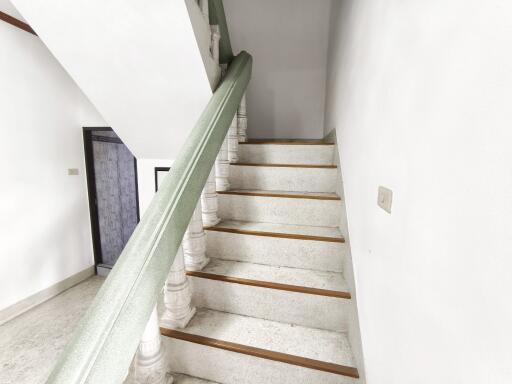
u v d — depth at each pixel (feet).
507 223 1.15
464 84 1.48
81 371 1.80
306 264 4.72
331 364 3.36
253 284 4.17
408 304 2.09
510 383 1.12
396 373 2.27
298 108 9.80
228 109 4.78
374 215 3.06
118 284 2.20
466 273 1.41
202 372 3.77
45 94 8.31
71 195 9.36
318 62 9.37
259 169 6.24
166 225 2.69
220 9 5.52
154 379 3.14
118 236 12.05
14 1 4.16
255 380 3.57
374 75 3.27
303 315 4.07
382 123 2.90
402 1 2.41
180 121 6.50
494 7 1.26
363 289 3.32
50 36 4.68
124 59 4.94
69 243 9.34
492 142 1.25
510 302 1.13
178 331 3.84
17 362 6.15
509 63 1.17
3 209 7.27
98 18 4.29
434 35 1.83
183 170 3.26
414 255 2.02
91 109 9.44
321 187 6.03
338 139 5.89
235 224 5.40
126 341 2.14
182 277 3.84
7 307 7.47
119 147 11.78
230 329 3.94
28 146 7.86
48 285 8.64
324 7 8.99
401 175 2.32
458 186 1.50
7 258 7.42
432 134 1.82
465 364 1.40
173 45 4.54
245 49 9.76
